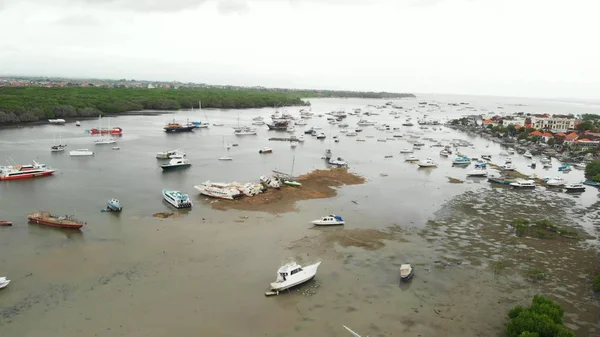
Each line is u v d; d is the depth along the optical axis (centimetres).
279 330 4178
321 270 5472
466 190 10062
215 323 4247
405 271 5338
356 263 5716
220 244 6159
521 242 6681
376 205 8469
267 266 5516
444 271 5566
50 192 8675
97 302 4531
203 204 8081
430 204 8681
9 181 9506
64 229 6538
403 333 4203
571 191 10369
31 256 5566
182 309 4462
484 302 4834
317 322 4328
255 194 8781
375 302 4747
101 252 5753
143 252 5794
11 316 4231
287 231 6806
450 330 4278
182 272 5262
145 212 7494
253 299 4716
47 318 4219
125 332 4050
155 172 10850
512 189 10344
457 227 7294
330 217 7175
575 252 6356
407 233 6925
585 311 4700
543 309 4212
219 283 5031
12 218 6981
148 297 4662
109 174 10450
